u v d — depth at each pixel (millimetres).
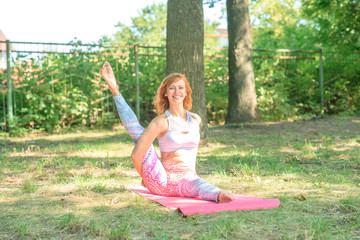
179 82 4023
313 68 15805
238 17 12281
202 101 8484
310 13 15406
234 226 2855
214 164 5996
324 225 2887
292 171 5215
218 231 2777
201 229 2891
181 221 3115
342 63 16219
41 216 3320
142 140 3932
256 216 3160
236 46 12305
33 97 11062
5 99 11547
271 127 11094
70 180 4867
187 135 4059
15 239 2789
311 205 3516
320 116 13773
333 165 5652
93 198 3949
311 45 18781
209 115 14008
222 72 13750
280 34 24266
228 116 12594
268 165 5703
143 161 3971
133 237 2762
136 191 4273
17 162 6230
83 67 12078
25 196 4062
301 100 15531
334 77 15844
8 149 8000
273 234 2766
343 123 11828
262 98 13484
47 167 5883
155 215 3283
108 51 12680
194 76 8320
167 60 8461
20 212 3432
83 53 11977
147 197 3980
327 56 17344
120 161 6348
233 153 6992
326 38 15352
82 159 6539
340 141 8172
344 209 3389
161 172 3990
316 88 15523
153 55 12945
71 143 8977
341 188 4180
